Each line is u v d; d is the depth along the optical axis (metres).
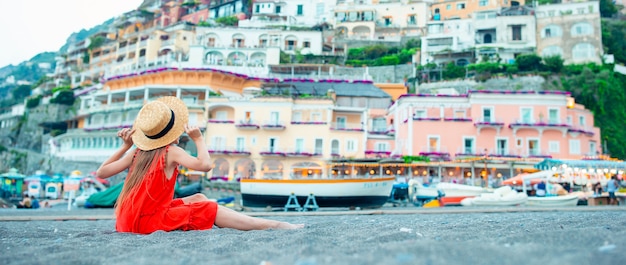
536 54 58.03
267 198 19.05
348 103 47.94
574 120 41.38
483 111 39.53
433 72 60.97
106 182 35.88
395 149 41.84
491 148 38.78
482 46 62.31
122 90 50.88
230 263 2.19
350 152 40.34
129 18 95.75
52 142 57.12
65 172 50.50
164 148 4.21
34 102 73.94
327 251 2.44
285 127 40.78
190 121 44.06
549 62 56.97
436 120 39.28
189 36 75.00
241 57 65.75
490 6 73.81
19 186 34.75
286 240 3.27
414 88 58.69
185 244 3.19
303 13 84.00
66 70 90.12
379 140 42.00
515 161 32.59
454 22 68.00
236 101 42.06
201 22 82.50
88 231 5.07
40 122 66.00
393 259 1.93
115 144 48.81
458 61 63.62
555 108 39.34
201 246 3.10
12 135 73.31
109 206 22.61
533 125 38.56
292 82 53.38
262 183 19.11
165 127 4.12
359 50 71.69
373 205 19.09
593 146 40.97
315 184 18.59
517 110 39.47
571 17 61.06
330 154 40.00
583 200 20.17
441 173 37.19
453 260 1.89
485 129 39.19
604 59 59.22
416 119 39.31
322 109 41.94
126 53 78.31
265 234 3.79
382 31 77.50
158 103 4.11
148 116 4.06
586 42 59.47
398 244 2.50
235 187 31.73
